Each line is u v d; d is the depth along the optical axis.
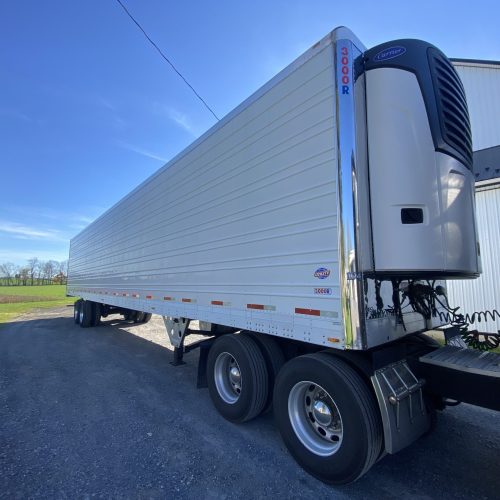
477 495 2.63
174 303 5.29
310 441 2.93
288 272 3.11
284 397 3.10
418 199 2.71
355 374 2.68
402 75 2.85
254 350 3.70
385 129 2.80
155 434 3.68
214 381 4.12
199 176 4.71
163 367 6.43
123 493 2.69
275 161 3.32
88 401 4.69
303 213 2.97
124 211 8.12
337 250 2.63
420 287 3.34
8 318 16.97
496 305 7.79
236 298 3.81
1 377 5.97
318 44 2.95
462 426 3.78
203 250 4.52
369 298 2.67
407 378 2.78
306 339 2.89
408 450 3.30
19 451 3.36
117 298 8.45
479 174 8.64
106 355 7.51
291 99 3.18
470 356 2.86
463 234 2.93
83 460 3.18
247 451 3.31
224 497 2.63
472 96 9.13
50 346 8.69
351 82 2.77
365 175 2.79
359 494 2.65
